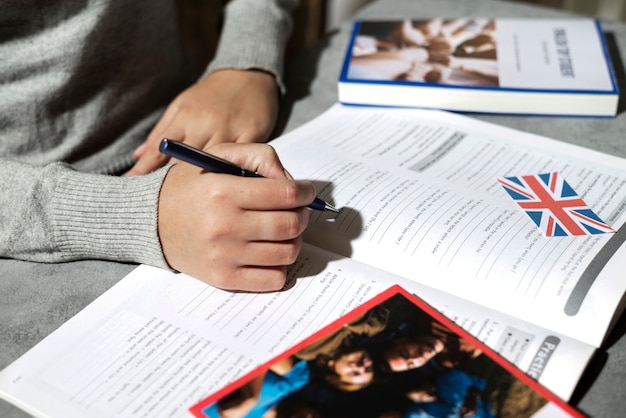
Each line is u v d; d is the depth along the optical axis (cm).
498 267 55
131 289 57
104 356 50
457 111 81
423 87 79
